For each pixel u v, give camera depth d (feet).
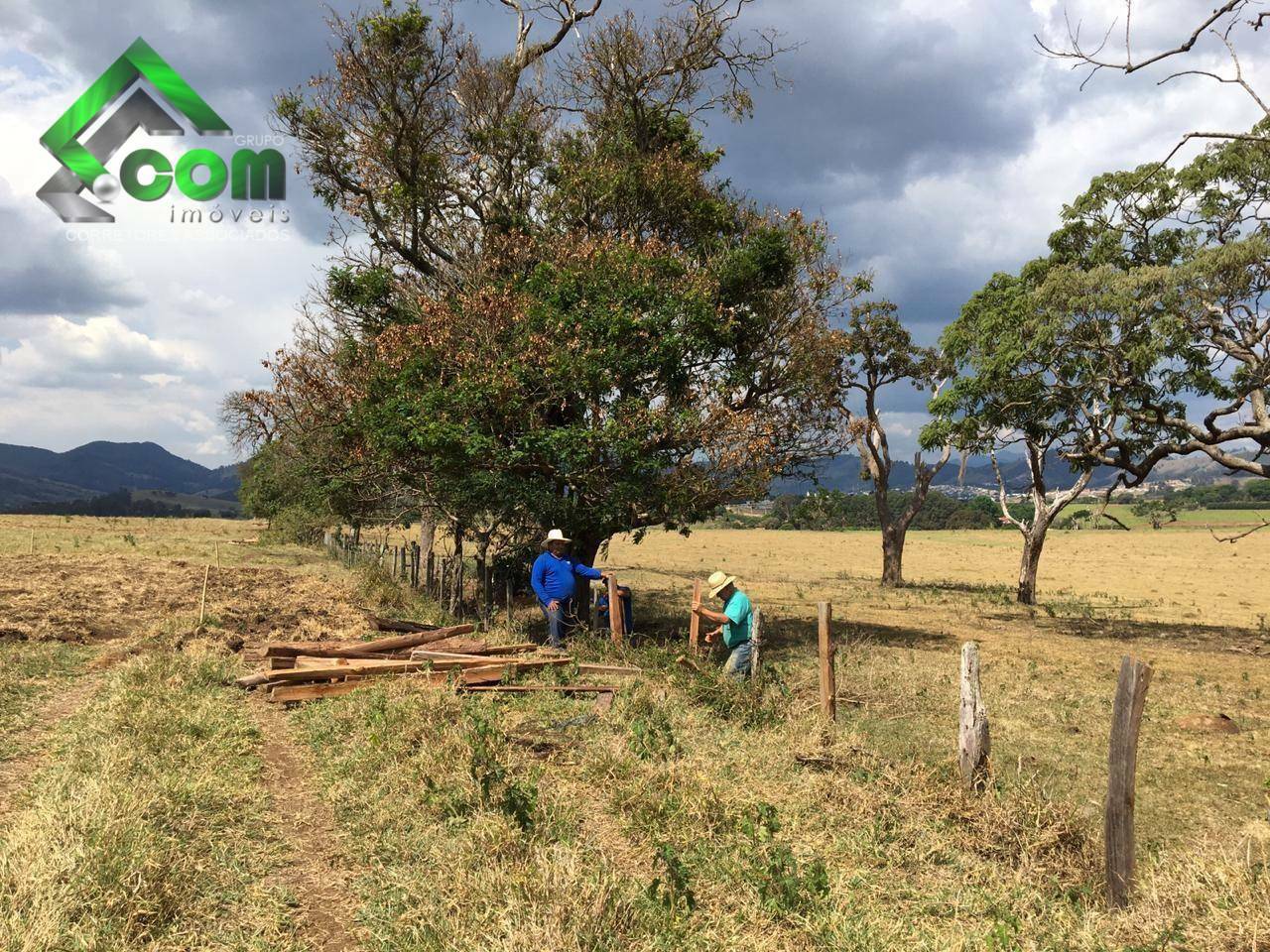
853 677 42.55
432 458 50.03
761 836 19.27
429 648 38.22
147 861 15.40
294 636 44.29
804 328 57.26
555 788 22.00
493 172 69.82
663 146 68.39
